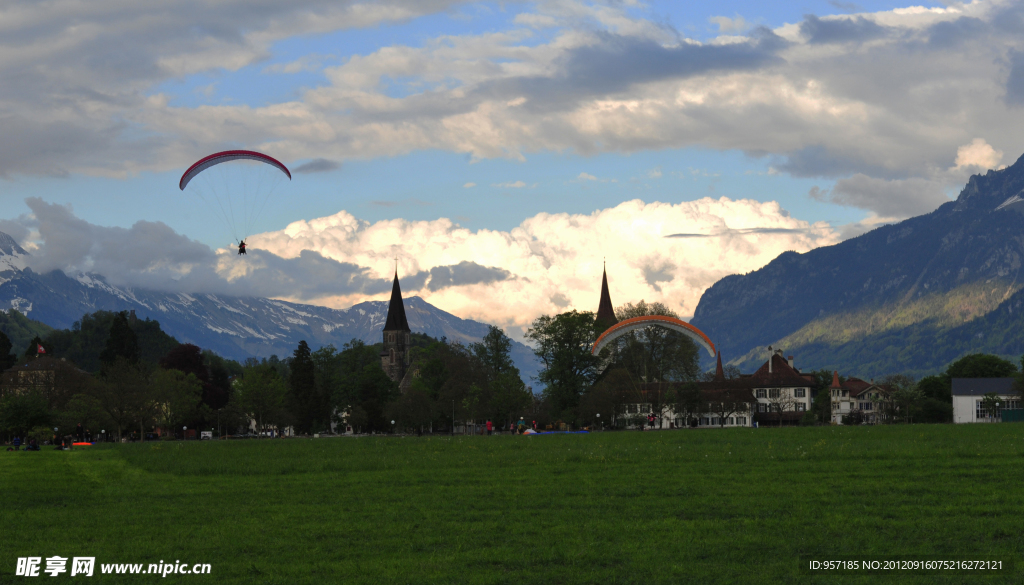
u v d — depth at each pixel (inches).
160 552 1002.7
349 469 1790.1
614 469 1665.8
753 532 1044.5
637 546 986.1
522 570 904.3
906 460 1684.3
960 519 1091.9
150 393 5103.3
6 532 1127.6
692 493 1320.1
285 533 1082.7
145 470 1918.1
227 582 882.8
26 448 3213.6
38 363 5482.3
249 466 1883.6
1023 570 887.1
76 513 1264.8
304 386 6825.8
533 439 2984.7
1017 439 2255.2
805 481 1422.2
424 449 2455.7
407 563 932.6
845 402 7770.7
